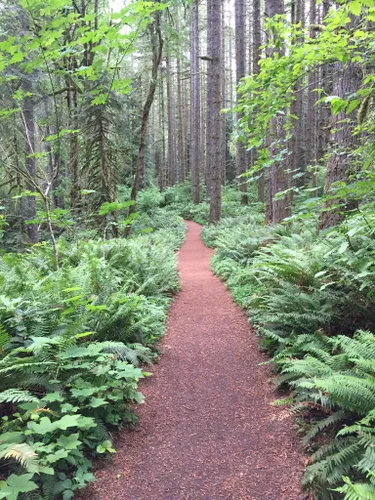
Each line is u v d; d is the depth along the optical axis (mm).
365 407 2889
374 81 4105
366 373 3193
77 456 3074
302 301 4840
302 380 3609
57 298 4352
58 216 6188
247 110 4574
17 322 3693
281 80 4215
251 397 4254
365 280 4164
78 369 3725
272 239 9930
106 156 10859
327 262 4914
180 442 3527
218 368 5027
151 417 3938
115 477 3061
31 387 3549
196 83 34875
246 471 3100
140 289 6648
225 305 7953
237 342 5867
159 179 45406
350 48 3787
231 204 25922
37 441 3018
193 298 8711
